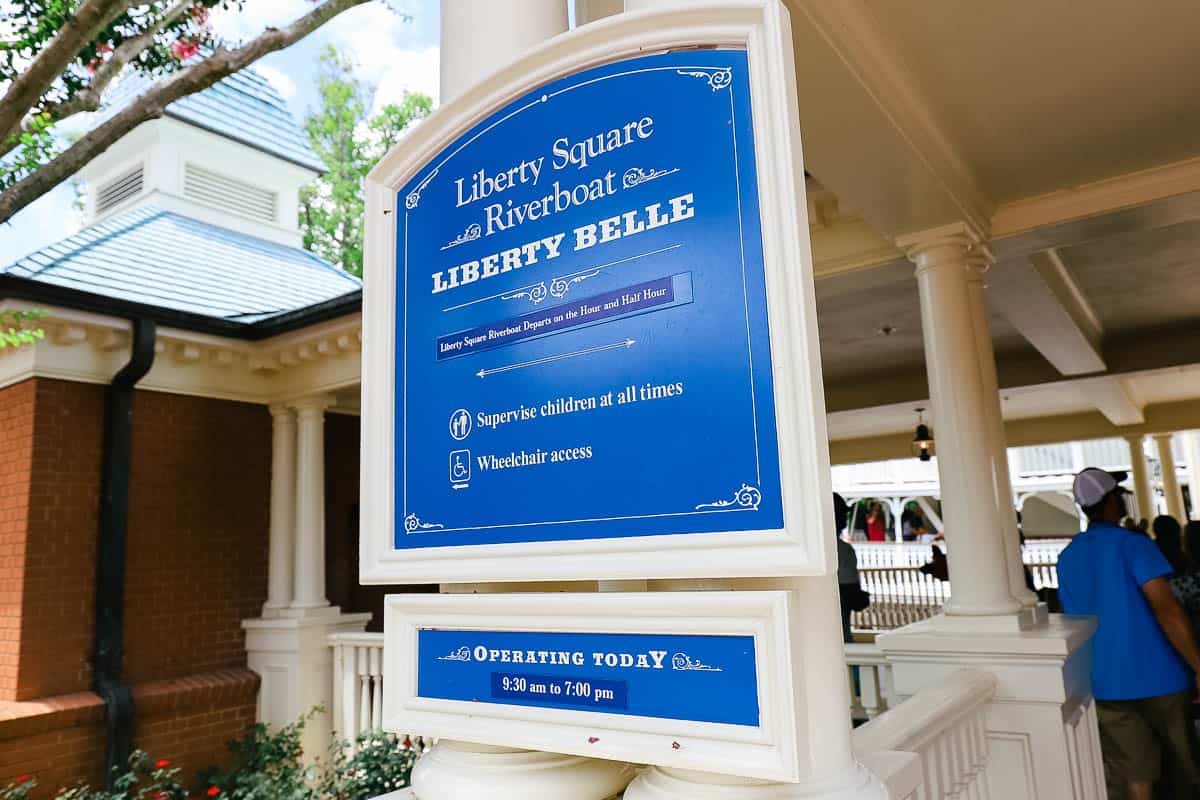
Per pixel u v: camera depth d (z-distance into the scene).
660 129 1.56
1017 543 4.31
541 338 1.64
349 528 9.28
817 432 1.31
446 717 1.62
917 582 16.84
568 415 1.58
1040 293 6.74
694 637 1.38
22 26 5.05
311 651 7.57
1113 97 3.71
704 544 1.37
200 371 7.78
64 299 6.45
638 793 1.48
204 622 7.62
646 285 1.52
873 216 4.26
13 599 6.50
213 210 11.46
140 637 7.17
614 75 1.64
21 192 4.36
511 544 1.59
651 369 1.49
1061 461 26.45
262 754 6.86
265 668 7.59
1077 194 4.65
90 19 3.84
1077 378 10.40
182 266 9.27
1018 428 15.93
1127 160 4.34
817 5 2.74
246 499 8.11
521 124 1.76
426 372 1.81
